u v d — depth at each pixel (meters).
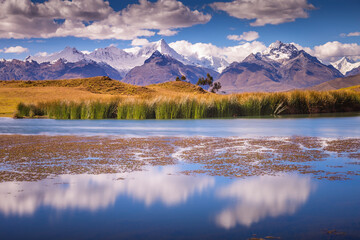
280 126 23.19
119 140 16.52
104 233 5.63
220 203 7.11
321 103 37.81
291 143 15.26
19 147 14.24
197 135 18.50
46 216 6.39
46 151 13.25
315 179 8.98
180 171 9.96
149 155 12.45
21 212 6.60
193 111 33.31
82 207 6.89
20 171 9.90
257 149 13.69
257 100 35.72
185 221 6.14
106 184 8.57
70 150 13.51
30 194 7.73
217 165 10.73
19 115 34.53
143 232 5.66
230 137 17.56
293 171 9.88
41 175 9.45
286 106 36.56
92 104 33.41
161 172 9.84
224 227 5.84
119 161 11.36
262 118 31.03
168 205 7.00
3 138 17.25
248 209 6.75
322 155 12.27
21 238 5.46
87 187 8.30
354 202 7.08
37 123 26.94
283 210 6.65
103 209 6.76
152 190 8.05
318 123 25.09
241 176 9.35
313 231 5.62
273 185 8.43
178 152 13.09
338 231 5.62
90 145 14.88
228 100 34.69
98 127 23.42
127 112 32.59
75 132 20.17
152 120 30.03
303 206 6.88
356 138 16.77
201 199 7.38
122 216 6.40
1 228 5.85
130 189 8.13
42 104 36.88
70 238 5.45
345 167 10.34
